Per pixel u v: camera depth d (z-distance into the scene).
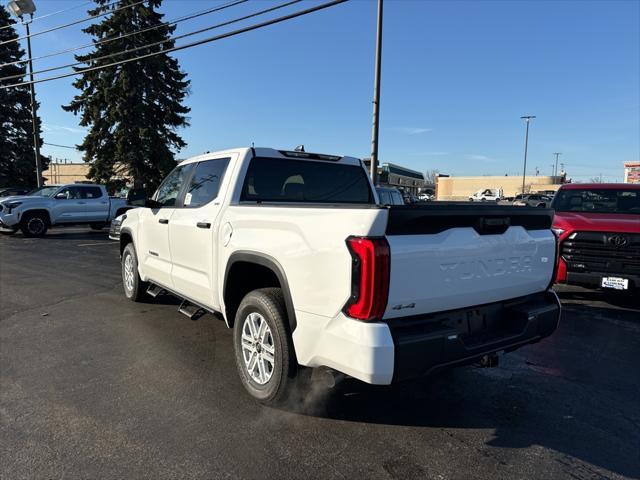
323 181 4.84
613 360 4.64
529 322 3.30
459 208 2.89
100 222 17.77
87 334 5.19
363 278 2.54
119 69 28.69
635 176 43.75
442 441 3.06
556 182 87.62
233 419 3.29
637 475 2.72
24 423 3.21
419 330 2.75
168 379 3.97
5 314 6.00
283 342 3.18
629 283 6.29
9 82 36.59
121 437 3.04
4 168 36.84
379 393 3.77
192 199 4.72
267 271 3.62
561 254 6.77
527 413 3.48
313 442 3.01
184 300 4.92
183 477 2.63
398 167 64.12
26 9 17.14
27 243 14.20
